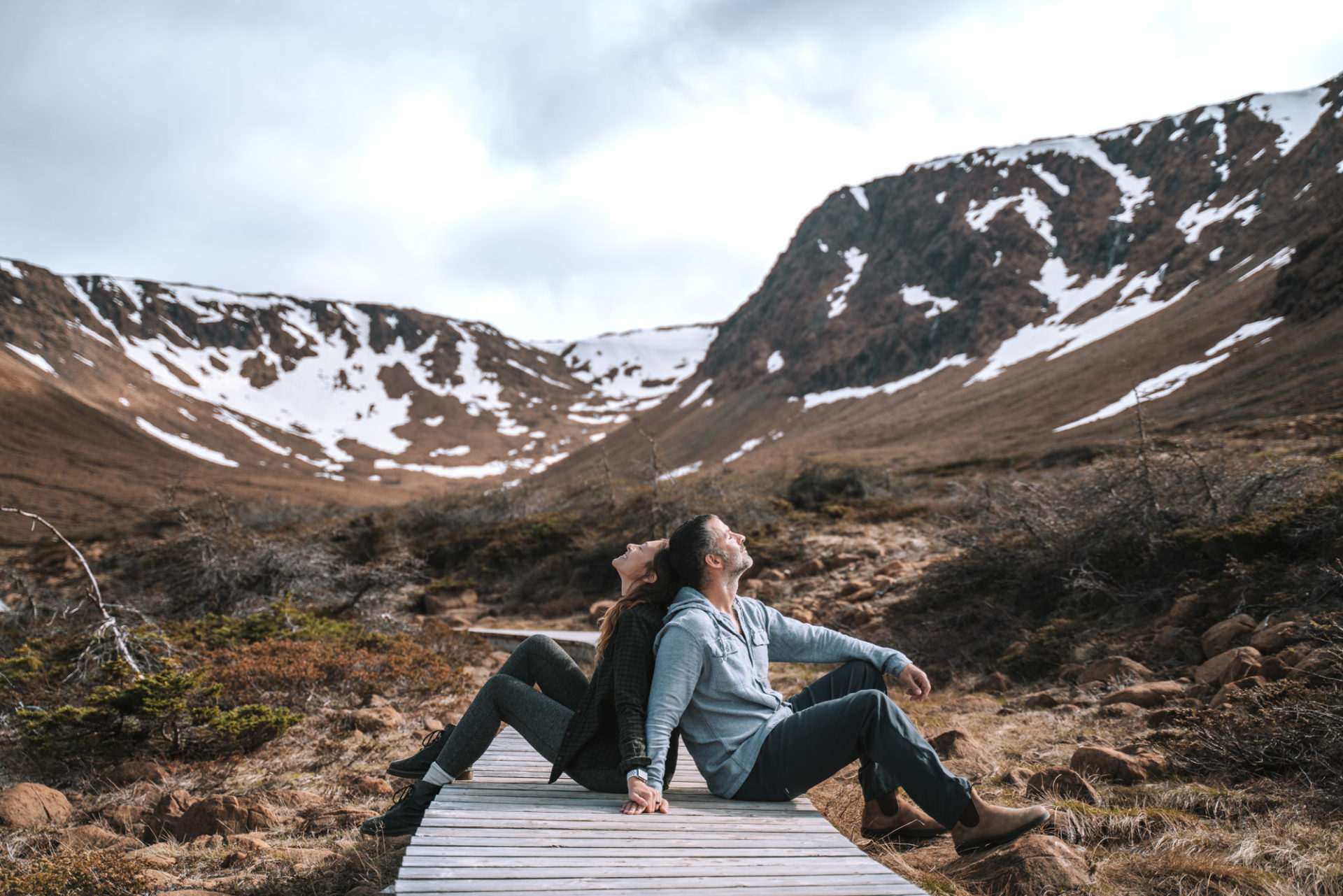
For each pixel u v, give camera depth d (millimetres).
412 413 188625
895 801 3236
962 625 9133
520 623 14625
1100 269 108250
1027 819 2752
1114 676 6328
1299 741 3975
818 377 124312
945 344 113000
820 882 2201
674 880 2191
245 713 6324
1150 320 80875
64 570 23766
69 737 5875
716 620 2957
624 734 2787
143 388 153250
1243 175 105188
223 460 130250
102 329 178375
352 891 3135
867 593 11328
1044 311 105750
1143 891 2779
